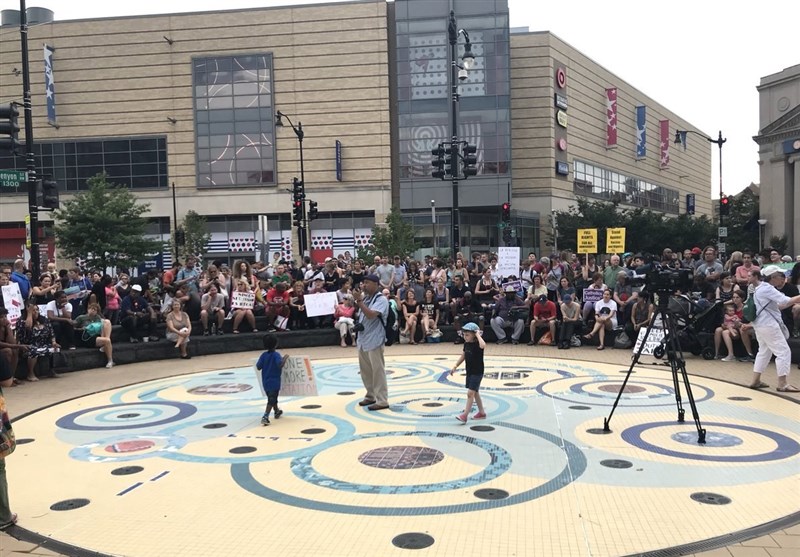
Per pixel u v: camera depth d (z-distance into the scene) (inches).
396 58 1952.5
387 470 253.6
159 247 1615.4
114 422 350.6
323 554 178.9
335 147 1913.1
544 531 191.5
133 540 191.2
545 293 631.8
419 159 1942.7
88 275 779.4
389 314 364.8
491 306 658.8
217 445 297.7
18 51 1935.3
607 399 380.8
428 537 188.9
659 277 305.6
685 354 542.9
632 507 210.1
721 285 548.7
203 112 1934.1
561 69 2204.7
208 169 1939.0
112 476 254.7
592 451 274.8
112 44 1936.5
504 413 348.8
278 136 1926.7
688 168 3612.2
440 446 286.4
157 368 546.0
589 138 2431.1
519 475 244.5
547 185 2140.7
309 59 1919.3
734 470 247.1
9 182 570.6
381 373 365.1
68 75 1941.4
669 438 293.4
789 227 1964.8
